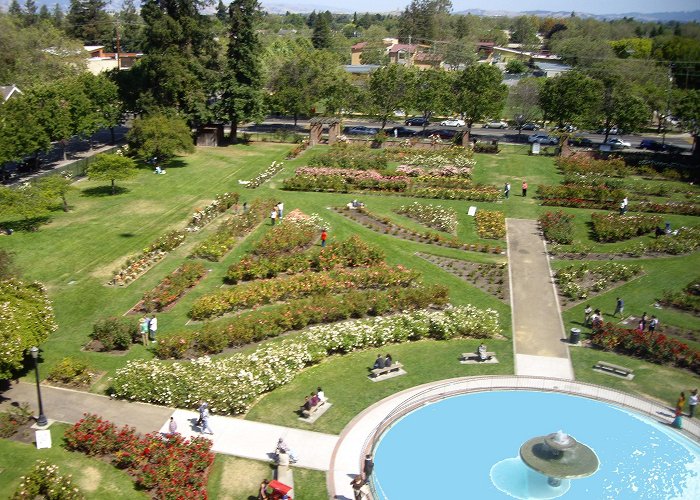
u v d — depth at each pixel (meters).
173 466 26.45
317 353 36.00
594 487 26.88
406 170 69.81
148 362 34.19
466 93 86.00
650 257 50.78
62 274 46.00
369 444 29.09
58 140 75.06
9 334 31.42
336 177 65.62
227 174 71.12
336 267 46.91
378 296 41.97
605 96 85.50
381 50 153.12
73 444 28.56
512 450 29.27
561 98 84.81
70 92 74.06
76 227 54.59
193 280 45.22
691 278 46.91
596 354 38.09
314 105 100.00
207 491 26.20
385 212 59.16
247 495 26.09
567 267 48.28
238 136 90.00
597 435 30.36
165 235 51.47
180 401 31.95
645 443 29.83
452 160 74.69
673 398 33.56
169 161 76.25
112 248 50.50
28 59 91.25
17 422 30.20
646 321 39.88
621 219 55.62
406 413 31.61
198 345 37.00
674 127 102.31
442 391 33.31
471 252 51.50
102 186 66.25
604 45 120.62
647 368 36.53
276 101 93.06
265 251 49.16
